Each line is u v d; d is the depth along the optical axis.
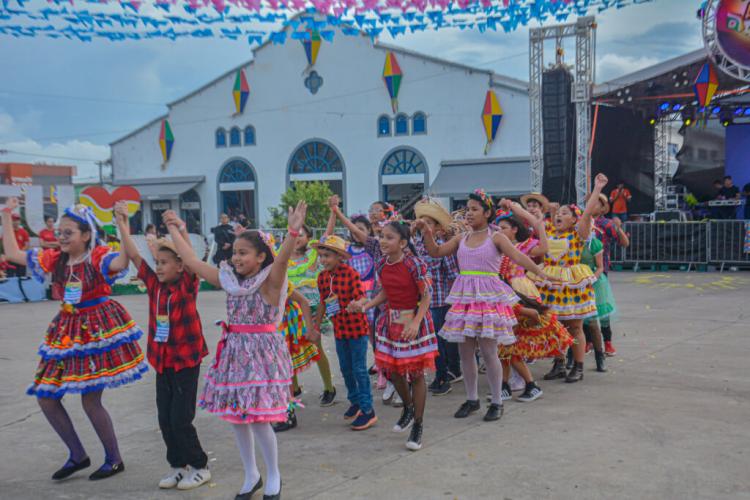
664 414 5.19
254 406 3.71
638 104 20.44
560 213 6.50
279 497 3.82
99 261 4.21
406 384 5.07
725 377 6.29
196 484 4.12
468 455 4.44
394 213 6.86
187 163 35.53
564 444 4.57
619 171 20.34
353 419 5.45
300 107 32.47
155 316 4.11
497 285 5.19
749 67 12.97
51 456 4.80
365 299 5.27
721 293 12.56
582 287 6.30
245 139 33.97
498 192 26.91
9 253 4.37
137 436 5.20
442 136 29.30
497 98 28.08
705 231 16.70
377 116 30.69
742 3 12.83
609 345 7.43
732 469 4.03
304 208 3.74
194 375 4.15
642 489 3.77
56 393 4.15
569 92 18.08
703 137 23.28
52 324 4.23
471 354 5.35
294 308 5.47
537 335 5.72
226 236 16.34
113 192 10.52
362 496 3.83
